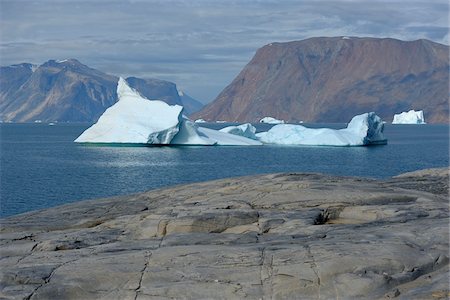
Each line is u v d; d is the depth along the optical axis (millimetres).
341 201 18281
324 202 18156
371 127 101188
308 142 97938
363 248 12734
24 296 11523
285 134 100875
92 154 78438
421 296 10883
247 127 104500
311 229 15234
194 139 91625
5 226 18531
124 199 22922
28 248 15062
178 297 11312
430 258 12438
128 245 14461
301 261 12242
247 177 23250
